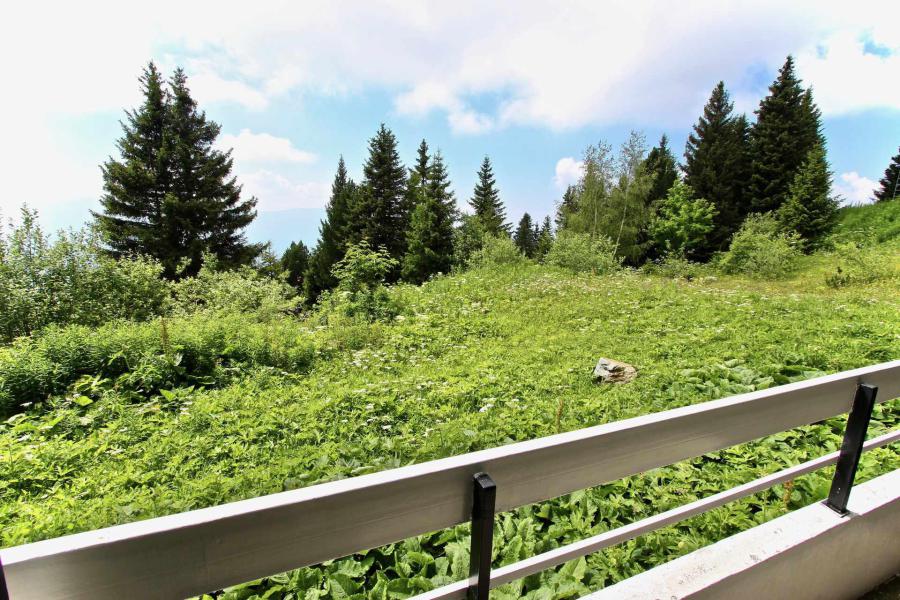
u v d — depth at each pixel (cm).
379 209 3366
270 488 294
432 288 1275
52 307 862
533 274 1475
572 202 3253
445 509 93
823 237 2194
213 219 2623
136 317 989
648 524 119
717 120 3388
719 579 121
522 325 870
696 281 1503
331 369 669
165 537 69
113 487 338
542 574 191
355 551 85
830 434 313
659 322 802
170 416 500
